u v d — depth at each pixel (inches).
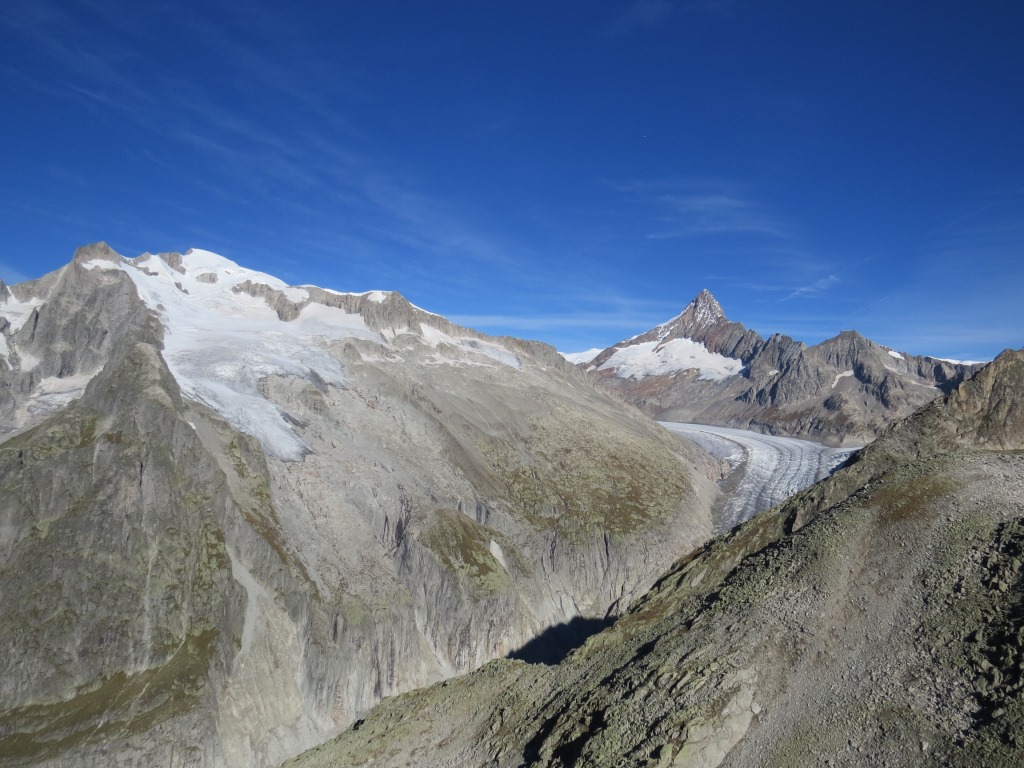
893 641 1171.3
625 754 1159.6
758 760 1058.7
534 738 1439.5
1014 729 891.4
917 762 932.6
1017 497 1417.3
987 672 1005.2
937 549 1331.2
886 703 1050.1
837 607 1312.7
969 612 1136.8
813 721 1082.7
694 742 1107.3
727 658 1275.8
